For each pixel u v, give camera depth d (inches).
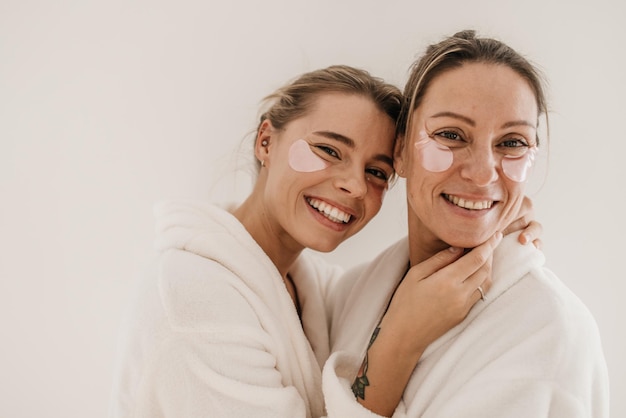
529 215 37.6
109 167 58.8
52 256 59.6
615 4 51.1
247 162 56.2
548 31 52.1
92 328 59.6
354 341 41.1
